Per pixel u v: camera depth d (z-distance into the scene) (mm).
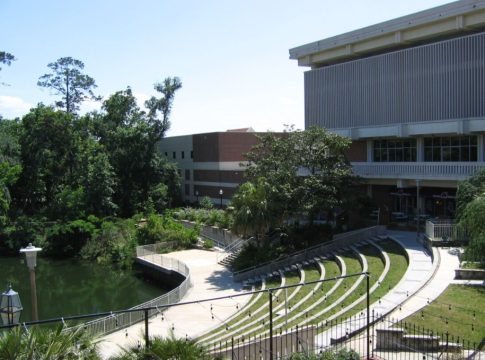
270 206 35188
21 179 60906
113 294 37312
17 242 53000
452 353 14492
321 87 47000
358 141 44406
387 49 42406
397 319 17531
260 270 33781
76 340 9461
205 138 66375
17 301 12320
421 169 36844
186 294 30406
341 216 38719
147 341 10211
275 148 38094
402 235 35031
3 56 56719
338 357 13250
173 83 67438
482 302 18688
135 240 48469
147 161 65625
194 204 69250
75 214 55531
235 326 22031
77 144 62594
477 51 34500
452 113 36125
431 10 36969
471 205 19062
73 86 74312
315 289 26234
